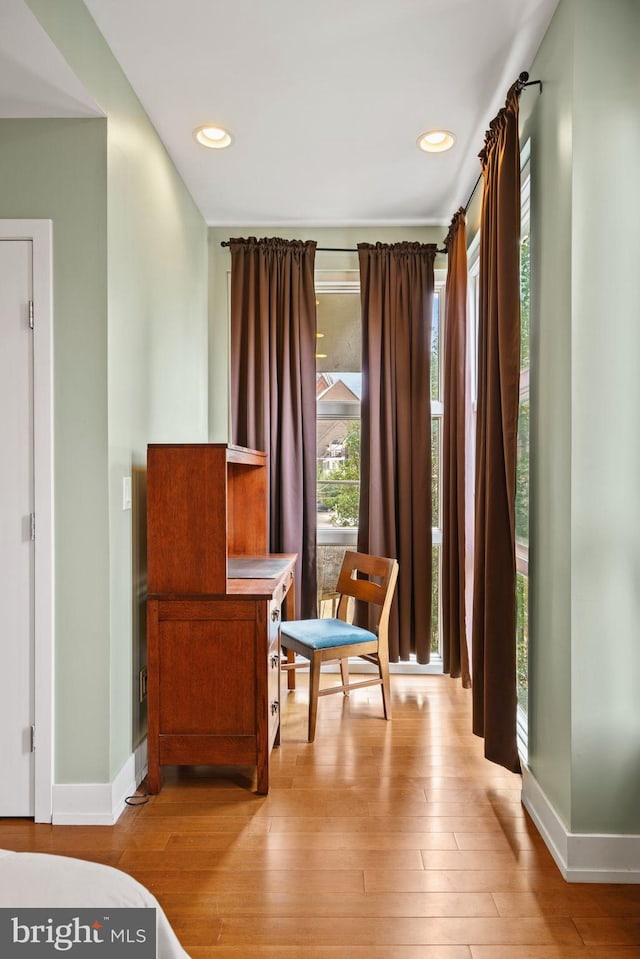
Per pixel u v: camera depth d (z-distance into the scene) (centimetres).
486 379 250
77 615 209
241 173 303
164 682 229
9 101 198
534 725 216
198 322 346
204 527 227
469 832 203
